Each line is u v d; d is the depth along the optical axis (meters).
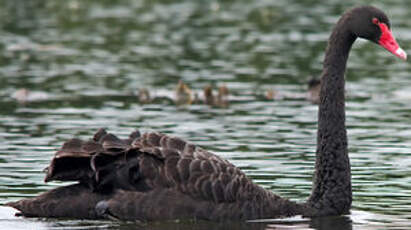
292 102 20.52
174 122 18.11
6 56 26.08
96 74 23.64
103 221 11.40
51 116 18.59
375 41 12.41
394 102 20.28
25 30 30.64
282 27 31.42
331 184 12.16
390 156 15.27
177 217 11.31
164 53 26.77
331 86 12.26
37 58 25.88
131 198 11.34
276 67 24.69
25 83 22.23
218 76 23.45
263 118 18.64
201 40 28.94
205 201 11.41
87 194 11.45
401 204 12.55
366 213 12.18
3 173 13.89
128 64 25.06
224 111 19.42
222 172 11.55
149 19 33.25
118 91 21.53
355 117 18.67
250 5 36.72
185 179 11.41
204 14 34.50
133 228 11.20
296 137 16.75
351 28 12.30
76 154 11.18
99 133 11.64
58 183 13.43
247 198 11.60
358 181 13.72
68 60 25.64
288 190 13.10
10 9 35.38
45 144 15.93
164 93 21.36
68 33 30.25
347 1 37.34
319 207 12.09
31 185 13.26
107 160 11.39
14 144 15.91
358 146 16.02
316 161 12.30
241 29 31.09
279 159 14.96
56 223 11.35
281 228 11.35
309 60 25.69
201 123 18.02
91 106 19.70
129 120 18.25
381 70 24.44
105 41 28.80
